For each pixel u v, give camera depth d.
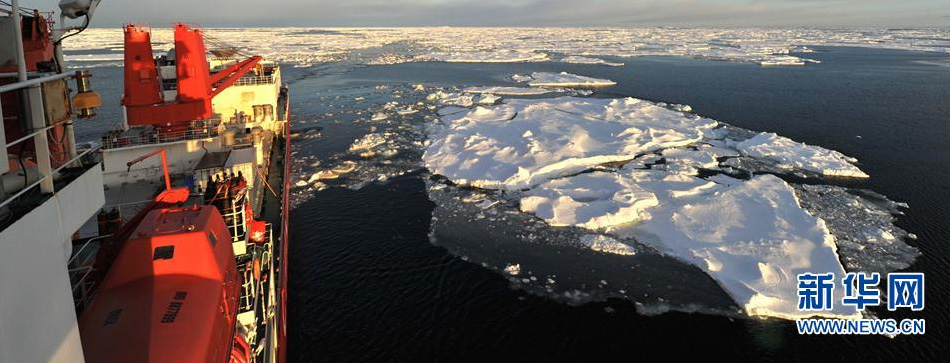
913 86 51.12
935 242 17.50
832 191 21.91
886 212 19.97
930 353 12.05
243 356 7.68
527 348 12.27
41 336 3.44
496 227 18.45
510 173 23.20
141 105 12.53
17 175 3.71
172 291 6.21
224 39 137.88
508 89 49.91
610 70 67.19
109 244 7.43
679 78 58.75
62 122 4.58
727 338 12.59
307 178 23.42
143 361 5.12
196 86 13.57
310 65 69.44
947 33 182.38
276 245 13.05
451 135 29.80
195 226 6.89
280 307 10.89
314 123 34.44
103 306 5.83
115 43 109.81
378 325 12.92
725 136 31.75
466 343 12.38
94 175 4.65
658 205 19.98
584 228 18.27
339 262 15.80
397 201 20.77
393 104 40.62
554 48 107.31
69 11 6.37
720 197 20.20
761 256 15.80
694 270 15.54
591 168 24.95
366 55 86.44
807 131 33.16
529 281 14.94
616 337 12.66
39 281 3.44
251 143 15.68
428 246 16.94
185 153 14.66
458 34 198.75
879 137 31.53
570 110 37.47
